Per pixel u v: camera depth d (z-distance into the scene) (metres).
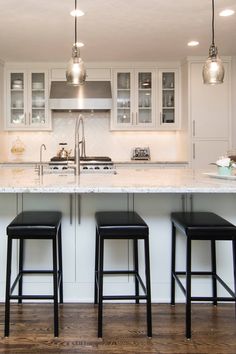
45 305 2.63
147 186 2.19
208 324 2.36
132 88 5.44
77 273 2.68
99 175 3.01
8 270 2.20
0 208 2.65
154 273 2.68
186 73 5.23
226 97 5.23
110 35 4.16
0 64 5.21
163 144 5.82
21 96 5.46
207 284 2.70
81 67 2.93
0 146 5.25
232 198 2.68
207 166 5.26
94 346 2.11
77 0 3.18
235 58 5.22
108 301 2.68
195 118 5.22
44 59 5.22
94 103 5.29
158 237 2.67
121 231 2.19
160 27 3.91
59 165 4.89
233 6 3.34
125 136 5.79
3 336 2.21
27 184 2.26
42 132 5.73
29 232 2.20
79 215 2.65
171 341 2.16
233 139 5.26
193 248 2.68
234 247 2.21
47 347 2.09
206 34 4.17
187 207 2.67
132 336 2.21
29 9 3.38
